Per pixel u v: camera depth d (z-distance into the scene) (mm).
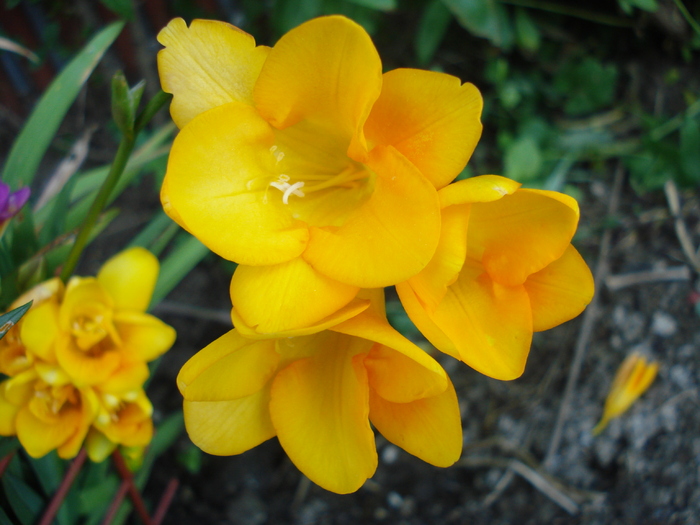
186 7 360
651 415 317
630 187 374
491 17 308
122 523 264
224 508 312
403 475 321
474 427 330
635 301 344
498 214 171
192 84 169
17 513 219
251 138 166
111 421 212
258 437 181
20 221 223
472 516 311
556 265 172
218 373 168
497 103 385
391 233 161
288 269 166
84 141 294
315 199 177
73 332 199
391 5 272
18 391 201
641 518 301
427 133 164
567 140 368
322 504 315
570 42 395
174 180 157
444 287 163
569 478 314
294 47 154
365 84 154
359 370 171
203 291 354
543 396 332
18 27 357
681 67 393
